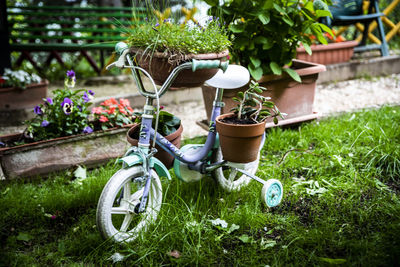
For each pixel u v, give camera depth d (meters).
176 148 2.35
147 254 2.09
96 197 2.70
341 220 2.40
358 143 3.27
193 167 2.50
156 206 2.37
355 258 2.05
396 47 6.71
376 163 2.98
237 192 2.73
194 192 2.67
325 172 2.93
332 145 3.29
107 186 2.11
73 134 3.14
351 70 5.61
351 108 4.41
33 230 2.39
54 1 7.70
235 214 2.43
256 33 3.39
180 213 2.43
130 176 2.16
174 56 2.03
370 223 2.34
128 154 2.22
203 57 2.08
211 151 2.59
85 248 2.19
